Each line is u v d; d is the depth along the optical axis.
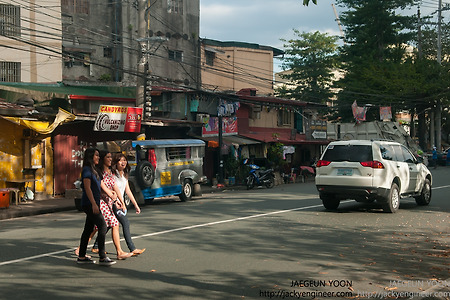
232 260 7.78
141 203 16.20
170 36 41.19
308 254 8.27
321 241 9.42
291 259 7.89
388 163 13.57
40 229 11.29
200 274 6.91
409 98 49.69
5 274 6.91
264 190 23.69
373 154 13.30
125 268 7.26
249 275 6.88
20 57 29.02
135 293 6.00
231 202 16.56
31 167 18.92
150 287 6.26
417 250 8.78
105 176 7.84
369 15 51.22
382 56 52.22
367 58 50.44
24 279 6.64
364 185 13.12
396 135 43.34
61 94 23.05
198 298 5.82
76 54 37.97
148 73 21.78
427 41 58.25
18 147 18.61
